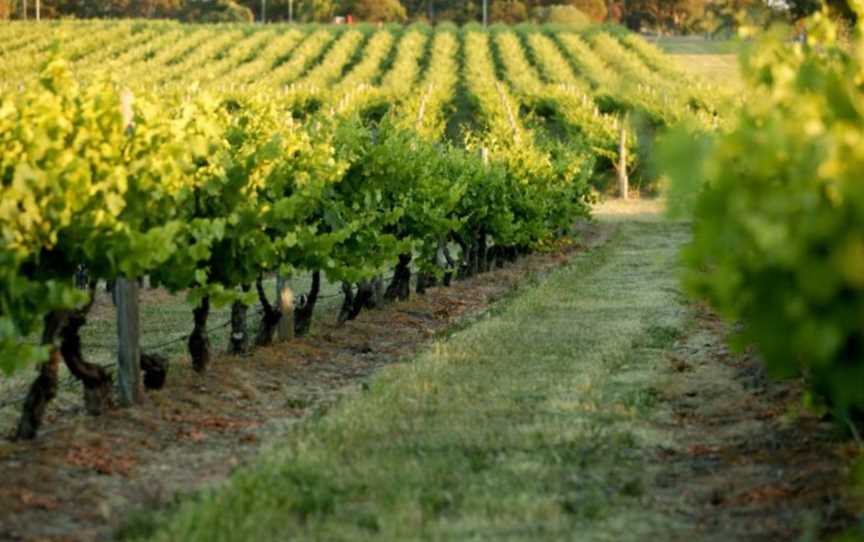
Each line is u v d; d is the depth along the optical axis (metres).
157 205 12.88
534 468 10.07
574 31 105.56
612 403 12.81
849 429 10.39
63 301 10.58
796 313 6.50
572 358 15.66
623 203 52.00
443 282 27.36
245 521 8.38
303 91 65.88
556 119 66.12
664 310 20.66
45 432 12.04
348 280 17.92
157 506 9.21
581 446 10.87
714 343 17.03
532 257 35.16
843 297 6.42
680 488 9.62
